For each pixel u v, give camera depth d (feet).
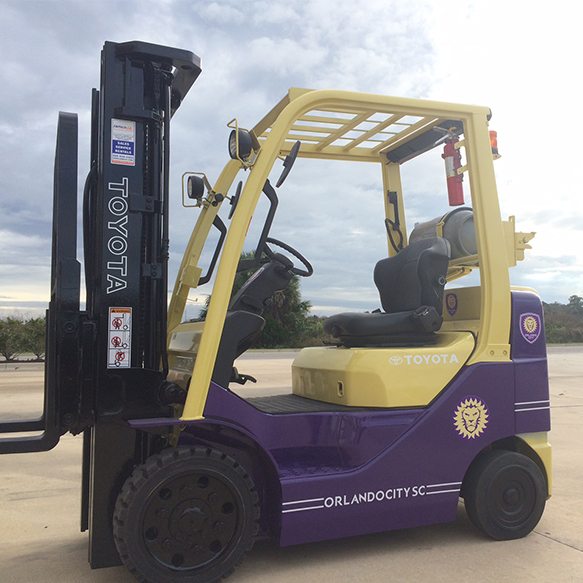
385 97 10.98
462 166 12.09
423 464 10.68
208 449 9.29
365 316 11.68
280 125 10.16
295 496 9.68
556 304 128.16
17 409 26.14
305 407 11.00
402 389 10.80
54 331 9.30
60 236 9.27
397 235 14.76
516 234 12.19
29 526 12.32
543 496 11.65
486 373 11.30
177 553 9.05
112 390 9.37
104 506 9.53
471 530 11.96
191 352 10.15
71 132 9.61
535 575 9.73
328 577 9.66
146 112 9.81
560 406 30.07
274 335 69.31
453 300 12.96
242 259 10.34
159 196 9.89
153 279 9.74
